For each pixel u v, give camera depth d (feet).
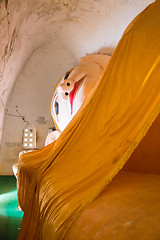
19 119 19.70
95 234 3.00
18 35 12.79
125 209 3.34
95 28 14.56
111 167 4.41
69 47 19.45
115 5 11.72
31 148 19.48
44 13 14.05
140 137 4.13
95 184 4.42
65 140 7.65
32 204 7.18
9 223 8.81
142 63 5.58
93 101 7.13
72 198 4.38
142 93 5.02
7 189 14.62
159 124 7.16
